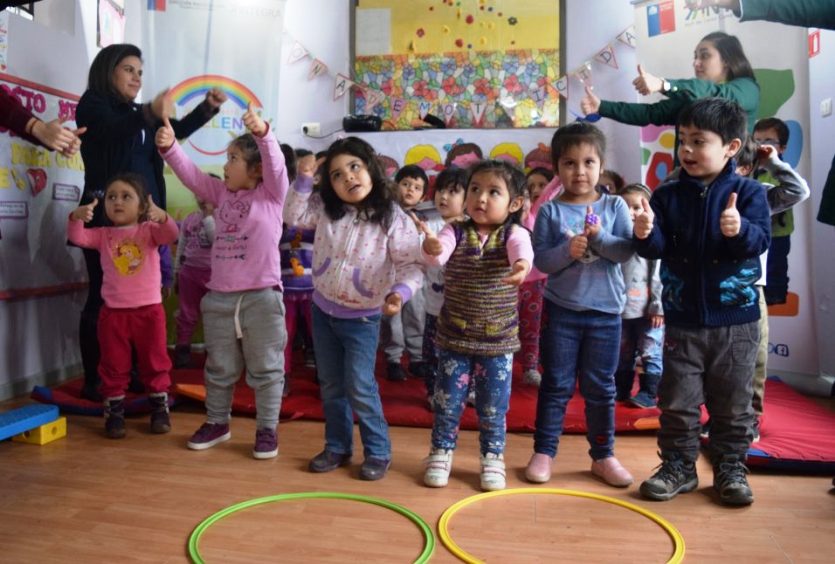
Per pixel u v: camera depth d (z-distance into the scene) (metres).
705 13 3.95
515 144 4.62
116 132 3.22
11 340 3.46
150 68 4.34
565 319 2.38
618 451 2.72
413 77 4.74
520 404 3.24
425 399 3.34
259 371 2.64
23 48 3.47
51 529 1.97
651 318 3.34
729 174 2.19
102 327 2.88
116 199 2.95
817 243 3.78
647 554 1.84
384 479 2.40
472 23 4.67
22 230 3.49
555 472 2.48
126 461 2.55
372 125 4.71
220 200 2.75
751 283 2.17
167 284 3.65
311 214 2.51
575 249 2.20
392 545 1.89
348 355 2.44
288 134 4.88
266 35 4.41
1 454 2.62
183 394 3.26
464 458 2.63
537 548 1.87
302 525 2.01
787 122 3.66
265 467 2.51
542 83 4.62
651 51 4.18
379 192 2.42
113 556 1.81
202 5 4.34
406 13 4.73
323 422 3.10
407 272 2.34
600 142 2.41
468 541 1.91
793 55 3.63
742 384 2.20
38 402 3.26
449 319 2.36
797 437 2.66
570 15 4.58
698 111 2.15
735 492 2.15
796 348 3.75
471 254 2.31
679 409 2.24
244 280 2.65
